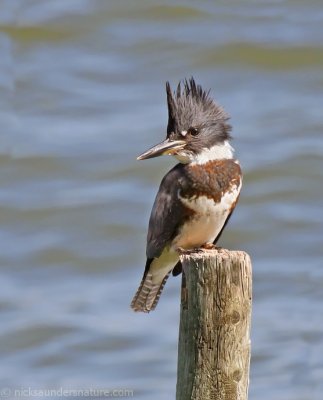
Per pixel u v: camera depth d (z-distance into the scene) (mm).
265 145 18297
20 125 19125
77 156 18188
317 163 17766
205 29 21188
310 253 16172
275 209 17078
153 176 17781
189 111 8406
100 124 18953
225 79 20188
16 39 21328
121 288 15602
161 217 8328
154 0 21719
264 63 20406
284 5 22000
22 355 14352
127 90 19938
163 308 14711
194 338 6535
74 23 21578
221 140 8453
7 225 17078
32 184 17875
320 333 14109
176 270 8703
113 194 17406
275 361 13680
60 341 14414
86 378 13758
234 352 6520
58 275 16094
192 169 8281
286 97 19609
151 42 21031
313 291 15102
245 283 6516
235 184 8344
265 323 14422
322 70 20188
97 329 14539
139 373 13711
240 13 21719
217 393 6516
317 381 13211
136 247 16453
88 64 20719
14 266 16266
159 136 18344
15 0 22141
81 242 16578
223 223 8469
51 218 17062
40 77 20391
